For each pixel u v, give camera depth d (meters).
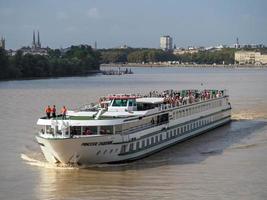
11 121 123.44
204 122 111.12
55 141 72.00
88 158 74.75
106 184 67.62
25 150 87.56
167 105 93.12
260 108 159.38
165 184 67.62
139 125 83.06
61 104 169.50
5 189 65.50
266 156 84.62
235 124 125.12
